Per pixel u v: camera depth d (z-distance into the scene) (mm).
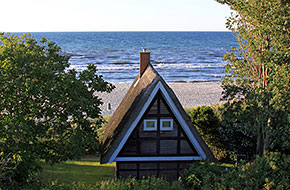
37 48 16266
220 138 24516
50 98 14891
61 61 17125
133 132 17875
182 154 18172
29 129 14953
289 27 17000
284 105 16672
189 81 78125
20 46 16469
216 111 27141
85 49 175875
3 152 14586
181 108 17734
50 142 16312
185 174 16625
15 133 13969
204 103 52031
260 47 18875
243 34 19656
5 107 15352
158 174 18484
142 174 18406
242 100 19641
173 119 17953
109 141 18797
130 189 15570
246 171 13641
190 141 18094
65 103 16141
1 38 16906
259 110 18250
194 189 15445
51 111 15484
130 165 18344
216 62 122125
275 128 18250
